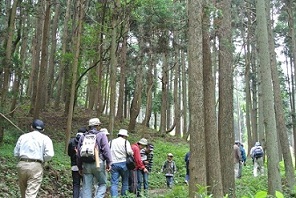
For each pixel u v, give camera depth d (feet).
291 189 41.81
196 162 26.71
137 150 35.12
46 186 36.01
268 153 34.27
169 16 68.74
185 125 108.68
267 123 34.47
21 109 78.64
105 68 114.42
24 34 84.99
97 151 25.71
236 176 56.65
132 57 96.68
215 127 30.60
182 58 109.19
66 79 84.58
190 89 27.50
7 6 72.69
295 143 87.86
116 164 31.12
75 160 29.71
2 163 38.58
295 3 78.38
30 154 22.34
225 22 34.47
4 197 29.30
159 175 57.93
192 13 27.96
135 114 92.94
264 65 34.91
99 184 26.53
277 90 46.62
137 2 64.69
